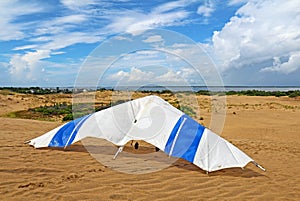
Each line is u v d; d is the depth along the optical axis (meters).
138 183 5.04
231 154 6.00
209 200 4.45
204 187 5.00
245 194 4.75
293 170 6.33
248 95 36.16
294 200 4.56
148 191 4.70
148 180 5.23
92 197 4.34
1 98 24.89
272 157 7.67
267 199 4.57
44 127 11.90
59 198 4.27
